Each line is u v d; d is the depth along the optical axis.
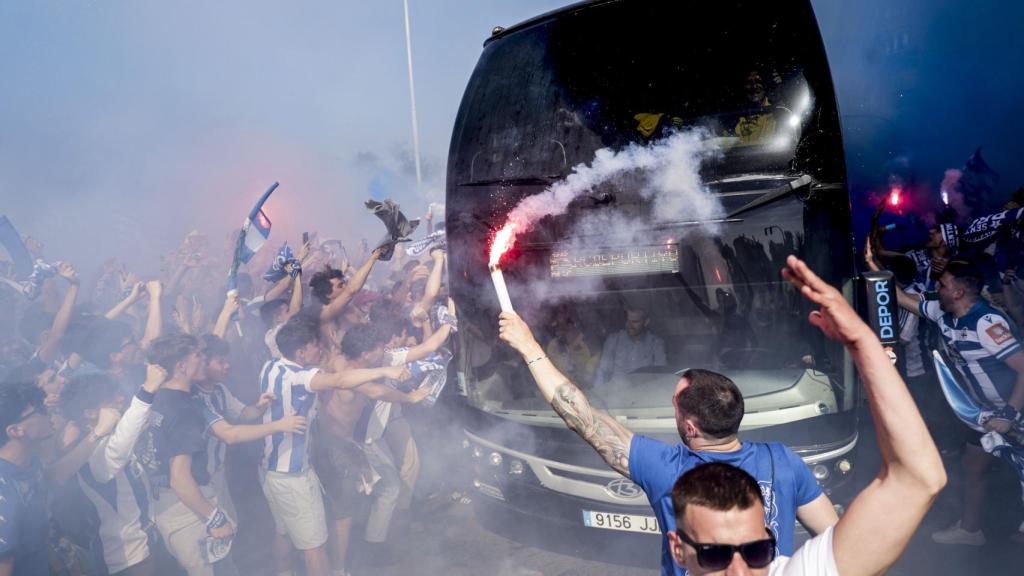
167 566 5.00
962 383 5.08
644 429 4.77
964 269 4.81
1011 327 4.66
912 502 1.57
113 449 3.91
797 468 2.58
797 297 4.77
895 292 4.03
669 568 2.47
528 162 5.32
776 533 2.51
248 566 5.48
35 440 3.44
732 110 4.92
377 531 5.45
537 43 5.54
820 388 4.64
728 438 2.59
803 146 4.76
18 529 3.34
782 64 4.87
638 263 5.09
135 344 5.47
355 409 5.03
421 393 5.40
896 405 1.59
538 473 5.06
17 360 5.17
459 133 5.62
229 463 6.49
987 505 5.66
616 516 4.82
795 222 4.77
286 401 4.54
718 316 4.95
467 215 5.50
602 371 5.16
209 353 4.42
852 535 1.61
